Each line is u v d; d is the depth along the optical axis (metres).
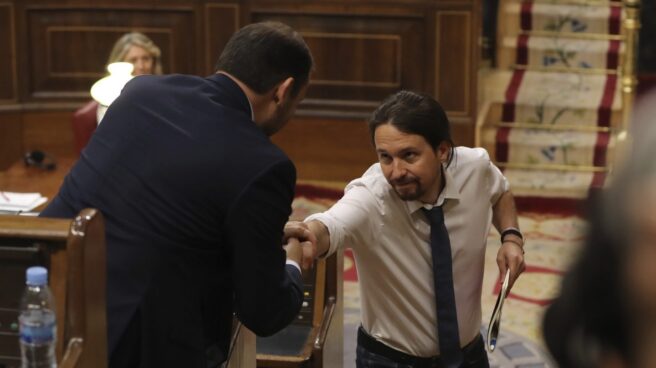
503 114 17.05
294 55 5.39
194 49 15.98
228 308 5.43
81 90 16.34
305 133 16.14
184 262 5.03
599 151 16.33
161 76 5.46
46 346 4.20
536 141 16.52
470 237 6.42
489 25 18.20
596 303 1.24
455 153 6.41
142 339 4.95
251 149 5.07
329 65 15.91
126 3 15.91
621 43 17.72
